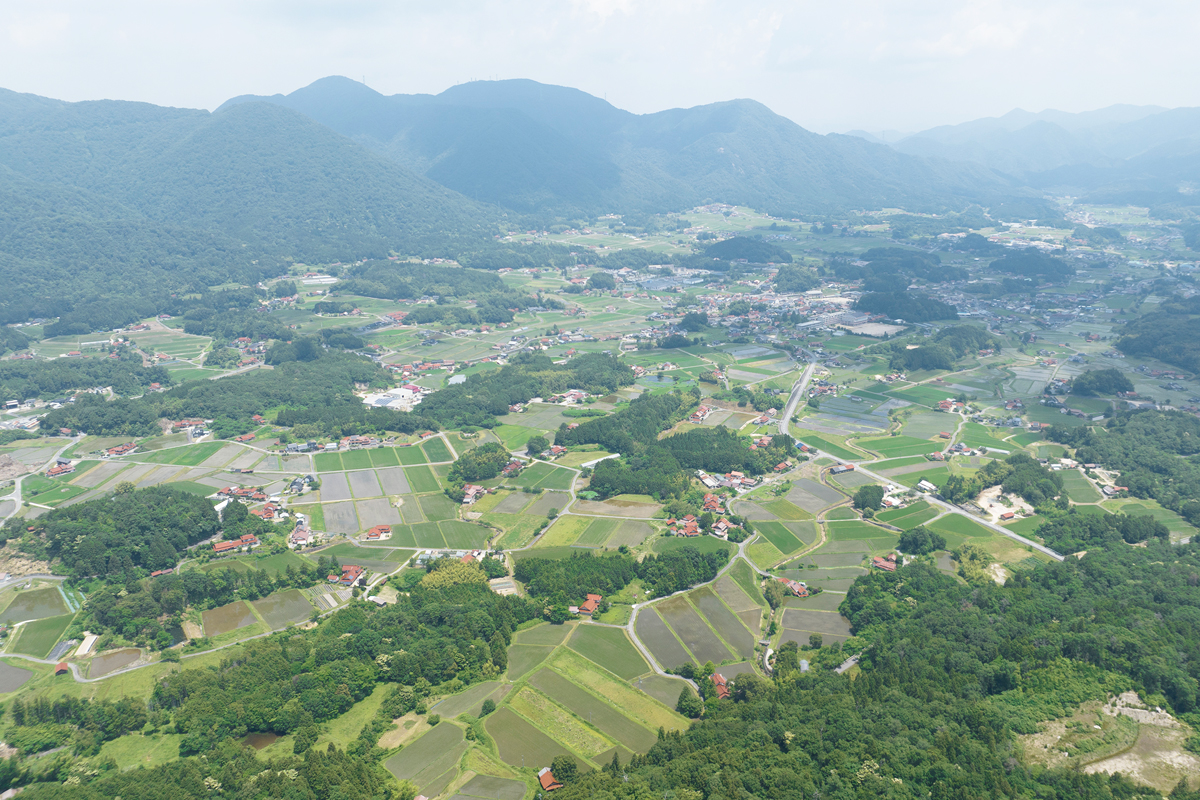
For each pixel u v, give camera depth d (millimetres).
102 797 164000
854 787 158500
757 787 158750
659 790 158250
